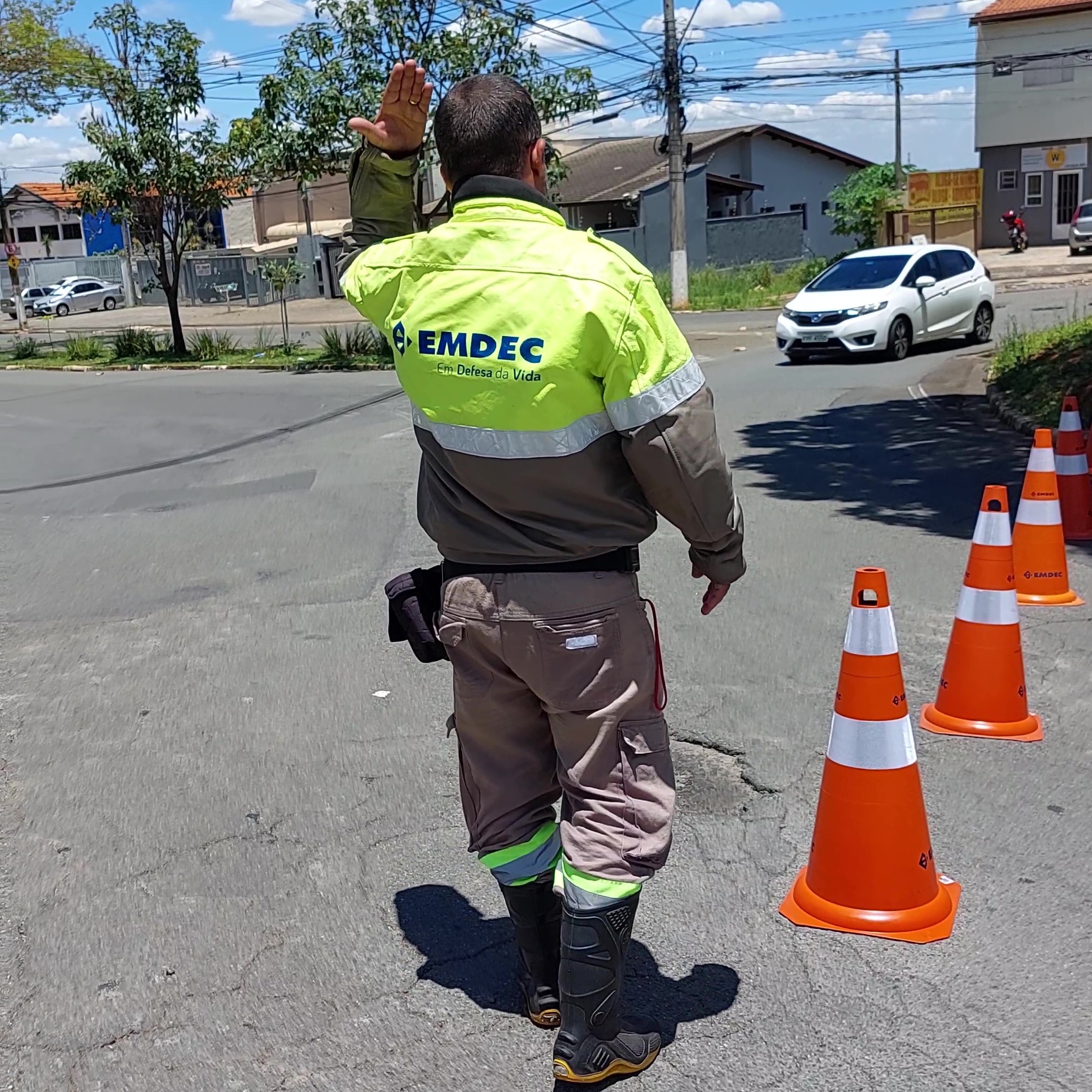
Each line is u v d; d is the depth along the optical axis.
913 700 4.98
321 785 4.43
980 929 3.31
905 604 6.25
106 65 28.48
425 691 5.37
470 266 2.47
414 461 11.50
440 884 3.69
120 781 4.53
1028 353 14.23
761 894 3.54
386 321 2.64
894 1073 2.75
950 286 18.41
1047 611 6.11
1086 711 4.82
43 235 65.25
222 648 6.14
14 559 8.51
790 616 6.12
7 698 5.55
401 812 4.18
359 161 2.92
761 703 4.99
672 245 31.52
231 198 32.72
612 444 2.50
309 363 23.11
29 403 19.56
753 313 30.17
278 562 7.88
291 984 3.20
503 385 2.43
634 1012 2.99
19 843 4.05
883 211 38.59
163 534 8.98
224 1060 2.90
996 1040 2.85
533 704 2.74
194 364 25.06
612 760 2.61
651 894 3.55
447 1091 2.76
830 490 9.26
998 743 4.55
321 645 6.10
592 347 2.38
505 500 2.51
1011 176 44.81
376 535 8.45
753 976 3.14
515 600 2.54
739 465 10.41
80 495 11.05
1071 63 42.75
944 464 10.01
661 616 6.19
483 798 2.82
